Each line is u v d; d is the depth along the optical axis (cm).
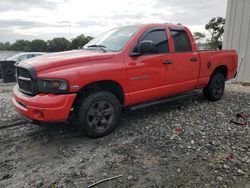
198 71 501
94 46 436
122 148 329
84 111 342
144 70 400
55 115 312
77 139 365
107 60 359
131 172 270
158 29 433
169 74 443
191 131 384
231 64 590
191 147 327
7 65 1048
